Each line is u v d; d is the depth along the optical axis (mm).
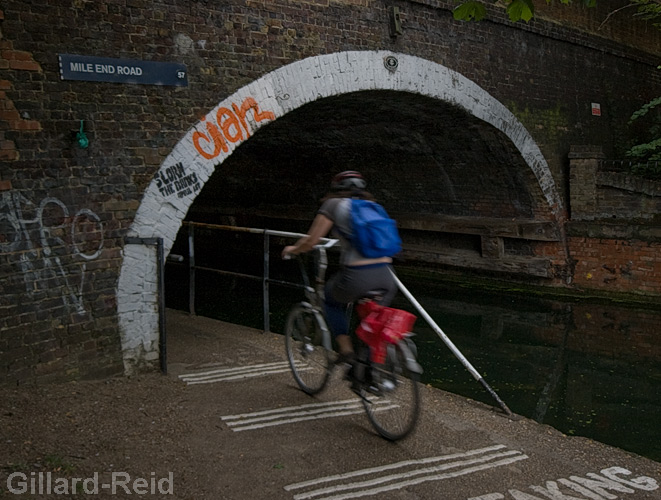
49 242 4945
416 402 3697
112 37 5504
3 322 4602
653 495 3479
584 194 11055
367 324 3938
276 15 7000
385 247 3793
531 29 10469
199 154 6152
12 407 4211
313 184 14547
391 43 8398
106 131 5402
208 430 4094
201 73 6246
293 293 11859
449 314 10453
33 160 4898
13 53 4828
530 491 3443
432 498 3295
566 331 9414
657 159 11000
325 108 9359
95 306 5199
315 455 3762
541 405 6551
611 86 12594
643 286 10219
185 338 6602
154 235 5711
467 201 12328
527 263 11438
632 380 7414
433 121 10242
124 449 3732
